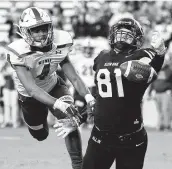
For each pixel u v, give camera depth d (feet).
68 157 83.35
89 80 117.91
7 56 58.54
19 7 167.84
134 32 49.06
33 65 58.44
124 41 48.98
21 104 66.08
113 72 48.44
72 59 122.83
